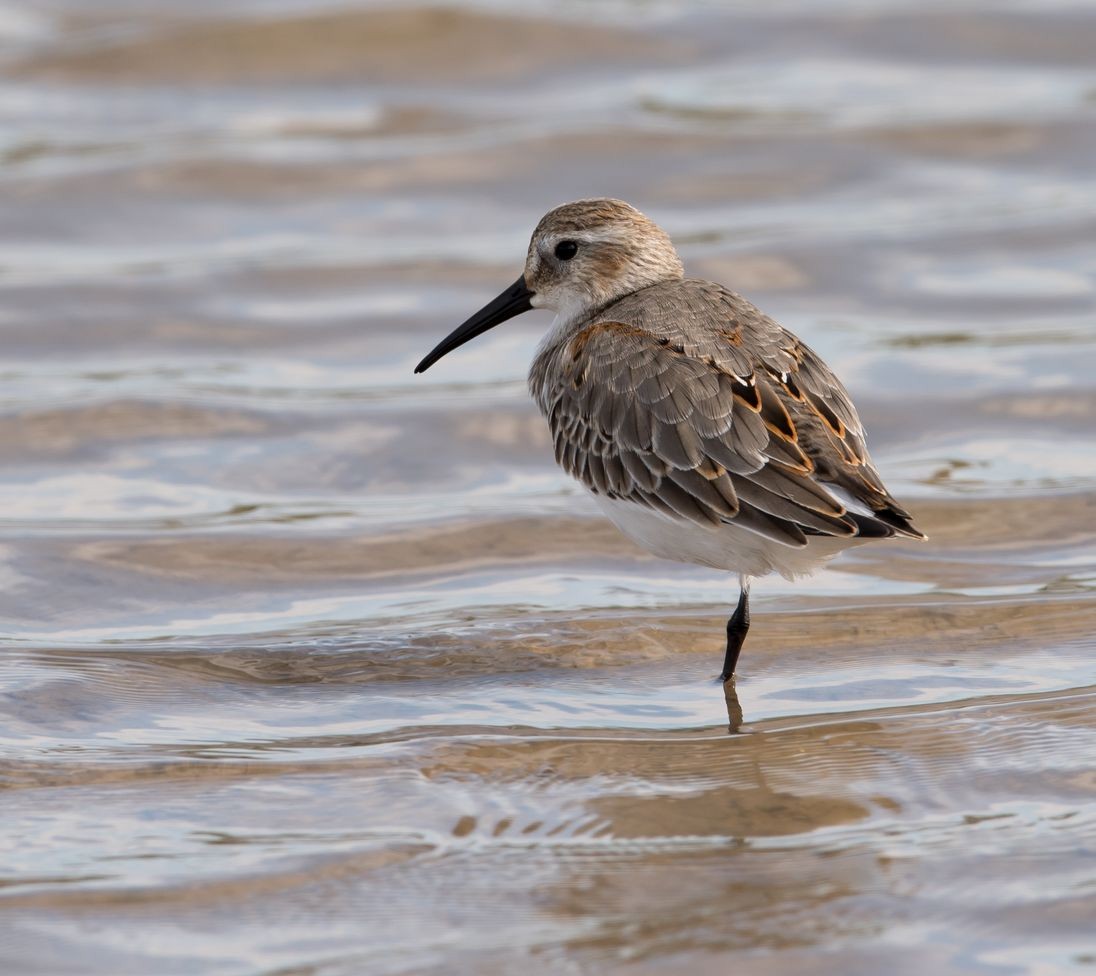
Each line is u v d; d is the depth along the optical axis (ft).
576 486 48.57
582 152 71.72
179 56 79.30
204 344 57.52
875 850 28.81
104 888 27.81
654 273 40.88
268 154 71.00
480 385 54.95
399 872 28.32
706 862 28.55
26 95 76.13
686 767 32.35
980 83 77.87
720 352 35.68
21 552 43.50
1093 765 31.76
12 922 26.84
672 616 40.37
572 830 29.78
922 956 25.59
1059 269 62.39
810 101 76.13
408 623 40.27
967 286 61.36
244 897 27.58
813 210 67.62
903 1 84.43
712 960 25.62
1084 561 43.04
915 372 55.01
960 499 46.75
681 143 72.38
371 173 70.03
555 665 37.83
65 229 65.41
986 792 30.89
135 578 42.57
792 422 34.19
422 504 47.29
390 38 80.53
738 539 34.78
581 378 37.37
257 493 47.80
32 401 52.54
